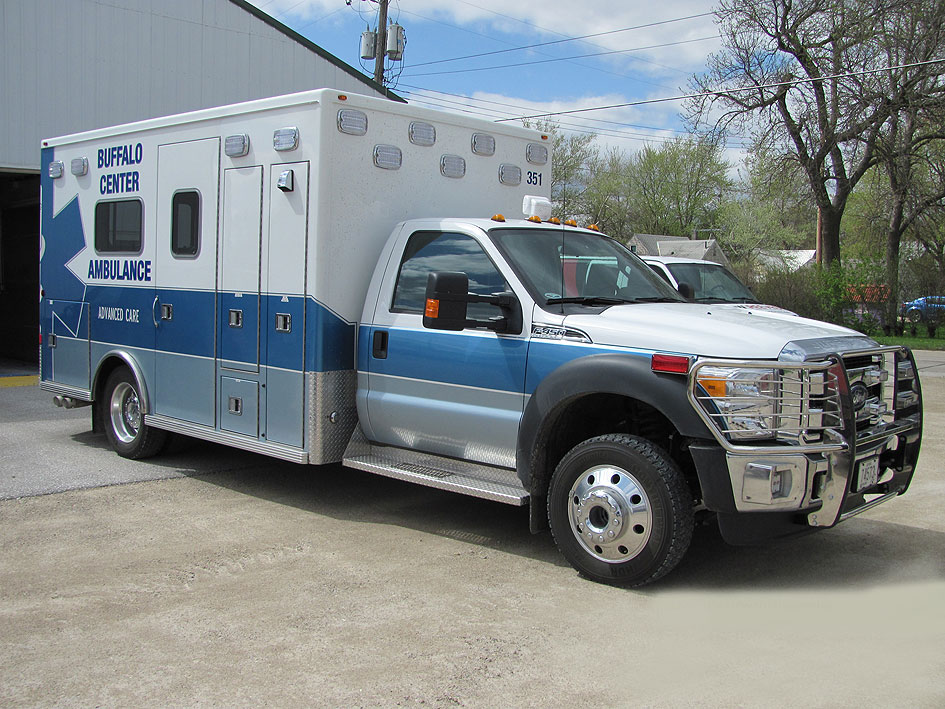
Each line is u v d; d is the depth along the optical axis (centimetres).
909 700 346
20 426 941
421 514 624
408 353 577
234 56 1516
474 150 685
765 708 339
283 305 616
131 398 782
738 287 1262
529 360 514
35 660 379
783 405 440
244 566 505
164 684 358
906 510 647
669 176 5056
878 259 2812
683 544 454
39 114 1312
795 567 514
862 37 2692
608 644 400
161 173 722
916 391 532
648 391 455
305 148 597
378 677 365
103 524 585
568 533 491
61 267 850
